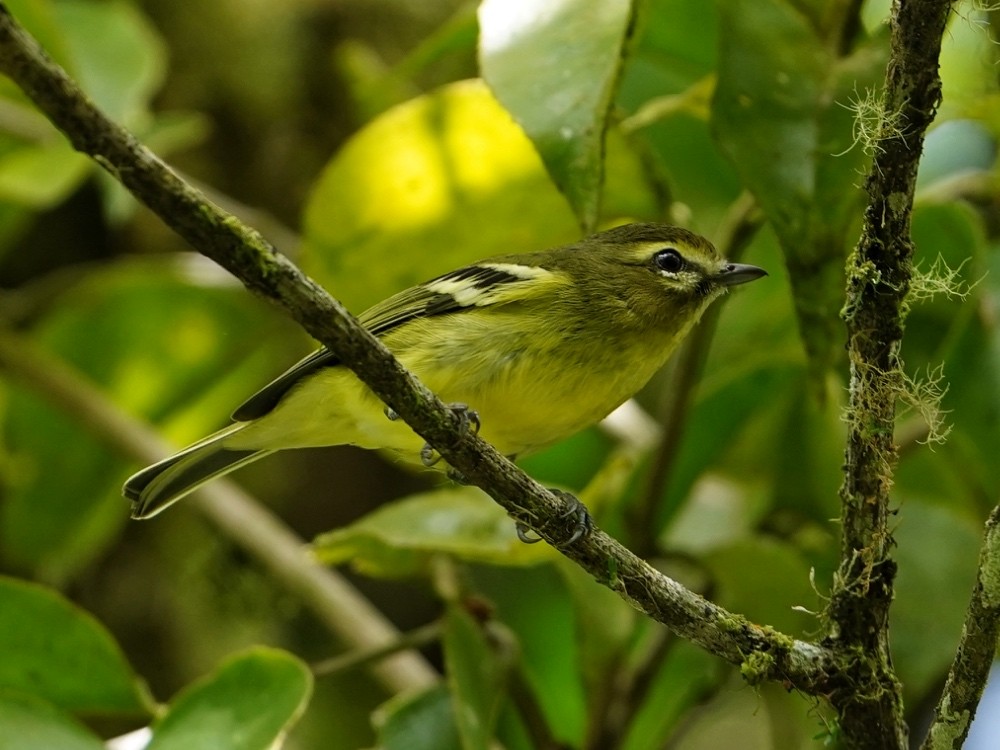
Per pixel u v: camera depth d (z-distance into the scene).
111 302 13.00
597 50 7.77
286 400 9.13
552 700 10.88
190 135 12.83
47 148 11.72
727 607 10.62
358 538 9.37
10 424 13.03
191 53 14.72
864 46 8.18
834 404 10.79
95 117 5.23
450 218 10.05
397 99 13.25
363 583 14.23
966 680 6.46
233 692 8.35
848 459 6.68
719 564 9.87
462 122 9.41
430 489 14.44
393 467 14.45
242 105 14.64
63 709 9.07
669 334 9.71
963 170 12.76
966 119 9.72
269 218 14.30
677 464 10.80
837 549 10.89
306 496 14.23
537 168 9.66
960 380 10.00
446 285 9.34
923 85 6.04
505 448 9.62
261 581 13.73
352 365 6.29
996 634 6.31
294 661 8.34
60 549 13.37
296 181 14.64
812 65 8.13
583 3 7.91
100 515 13.32
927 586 10.55
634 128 9.69
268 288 5.92
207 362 13.52
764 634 6.91
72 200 14.78
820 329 7.88
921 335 10.76
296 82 14.73
